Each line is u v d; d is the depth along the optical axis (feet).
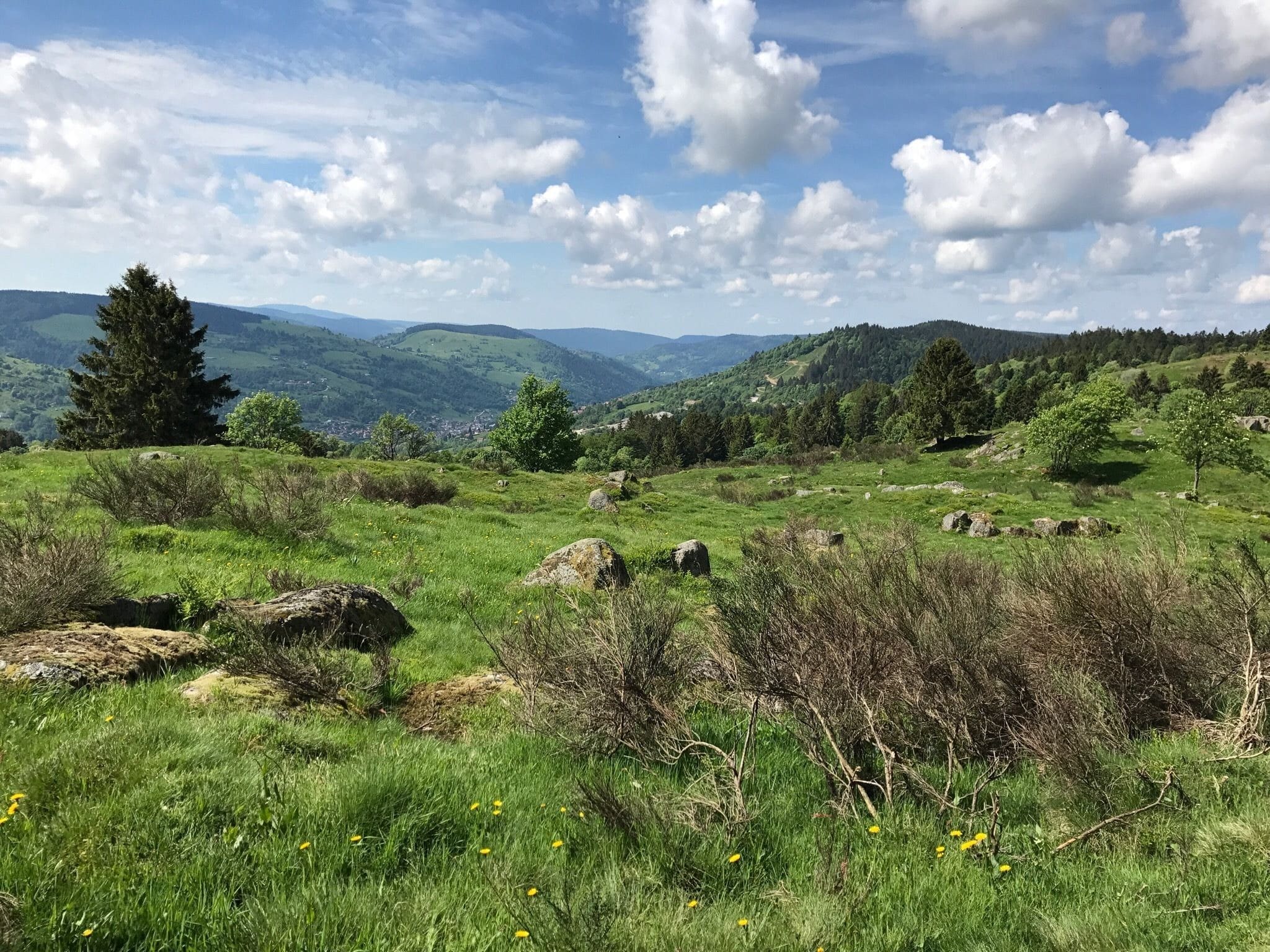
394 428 324.60
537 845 13.21
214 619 26.16
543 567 44.39
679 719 18.89
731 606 19.88
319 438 292.61
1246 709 18.34
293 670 20.66
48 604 21.83
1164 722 20.72
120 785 12.78
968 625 19.42
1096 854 13.25
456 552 52.65
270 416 273.33
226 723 16.66
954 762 17.19
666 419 561.84
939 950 10.53
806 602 20.27
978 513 118.52
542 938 9.80
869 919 11.00
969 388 277.03
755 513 133.90
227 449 123.85
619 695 19.31
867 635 18.75
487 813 14.08
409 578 39.34
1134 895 11.60
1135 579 22.66
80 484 48.34
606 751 19.15
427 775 15.01
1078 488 161.89
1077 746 15.84
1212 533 104.53
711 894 11.98
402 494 88.58
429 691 24.07
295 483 55.36
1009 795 15.75
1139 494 166.71
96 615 23.40
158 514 45.34
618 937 9.86
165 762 13.85
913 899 11.64
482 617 35.01
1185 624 22.40
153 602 26.09
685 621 32.30
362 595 29.71
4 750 13.89
